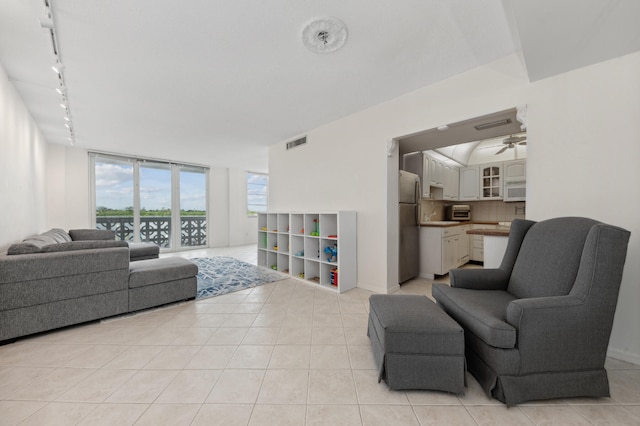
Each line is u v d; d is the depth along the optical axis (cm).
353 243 346
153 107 329
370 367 171
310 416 129
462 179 583
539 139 210
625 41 162
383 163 321
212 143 500
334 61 231
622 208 178
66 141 484
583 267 139
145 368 169
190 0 162
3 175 252
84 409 133
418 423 124
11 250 211
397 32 193
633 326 175
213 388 150
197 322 240
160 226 652
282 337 212
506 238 251
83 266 228
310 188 423
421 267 414
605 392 136
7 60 229
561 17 142
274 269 444
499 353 136
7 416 128
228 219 776
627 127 177
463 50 216
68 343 202
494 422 125
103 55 220
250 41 203
